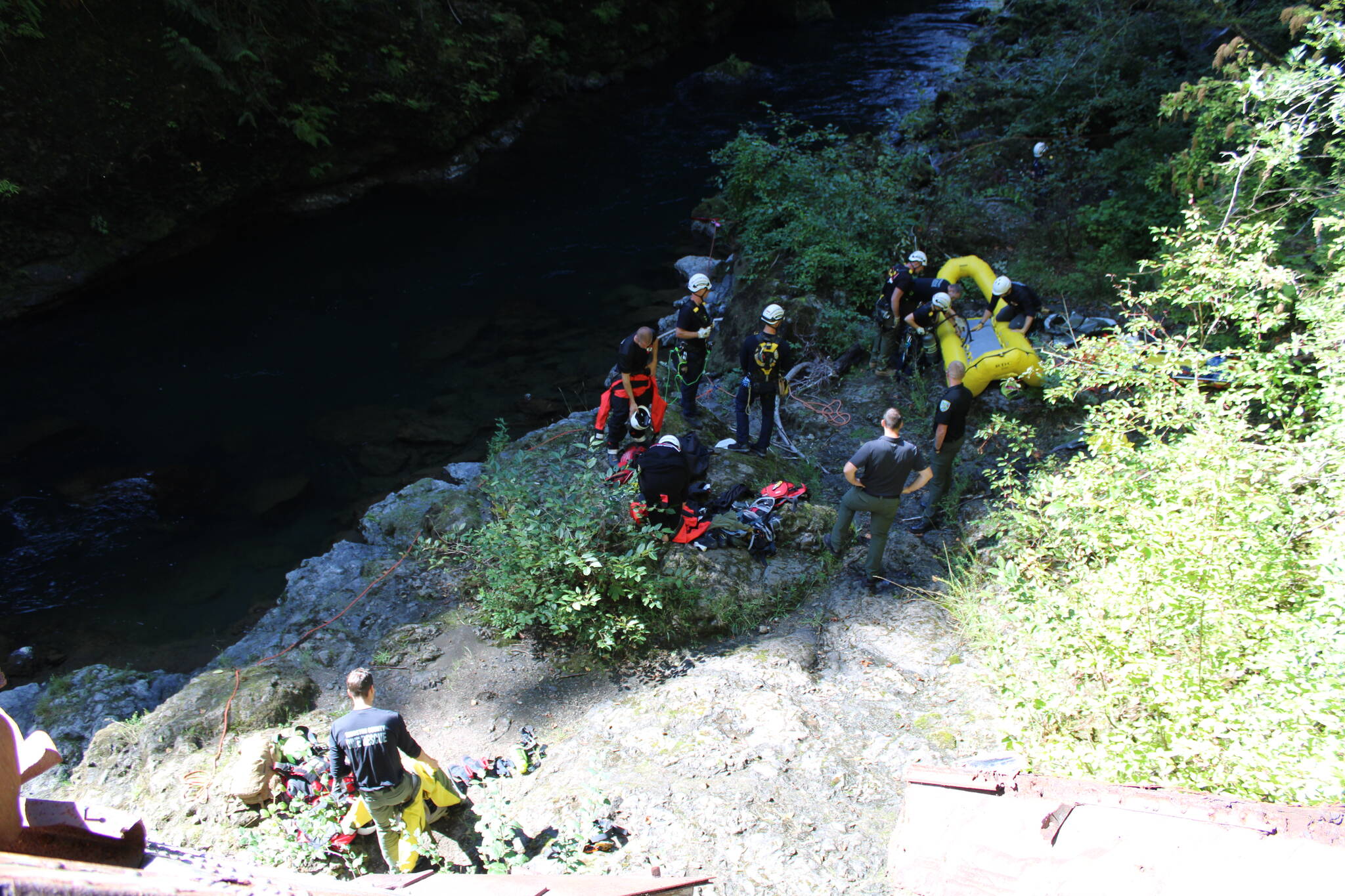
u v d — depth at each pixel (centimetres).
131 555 805
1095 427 629
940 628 592
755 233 1189
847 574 663
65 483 908
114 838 133
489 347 1183
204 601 745
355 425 1014
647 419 759
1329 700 309
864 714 509
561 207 1667
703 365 836
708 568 641
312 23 1577
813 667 565
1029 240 1155
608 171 1822
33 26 1264
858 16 2931
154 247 1434
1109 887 196
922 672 550
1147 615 387
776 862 405
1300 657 333
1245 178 757
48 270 1286
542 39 2077
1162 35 1420
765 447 810
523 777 490
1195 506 427
